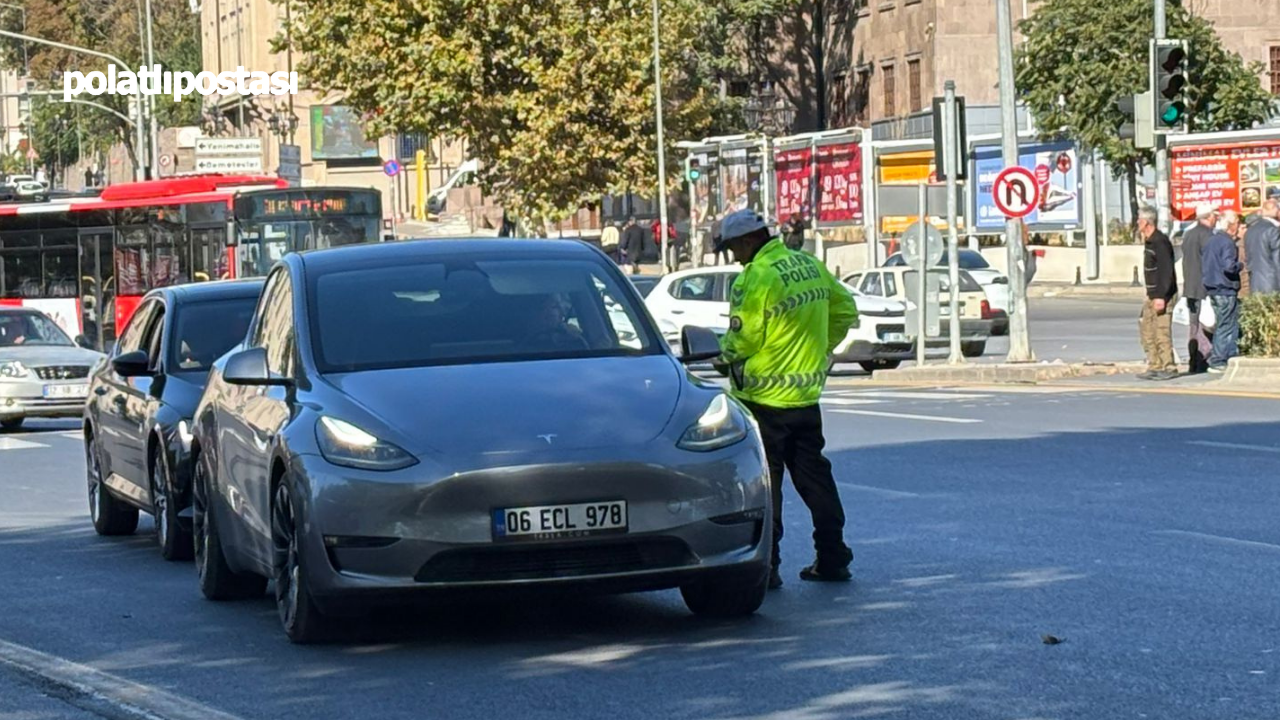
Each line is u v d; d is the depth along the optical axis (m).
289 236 49.12
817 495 15.23
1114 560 15.93
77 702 11.54
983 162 75.62
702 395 13.03
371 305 14.05
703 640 12.86
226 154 97.19
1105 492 20.61
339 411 12.76
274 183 52.03
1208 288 35.62
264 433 13.59
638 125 76.44
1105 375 38.22
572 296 14.21
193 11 142.62
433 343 13.73
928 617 13.48
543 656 12.48
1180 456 23.89
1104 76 72.06
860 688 11.13
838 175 71.00
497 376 13.08
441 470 12.14
